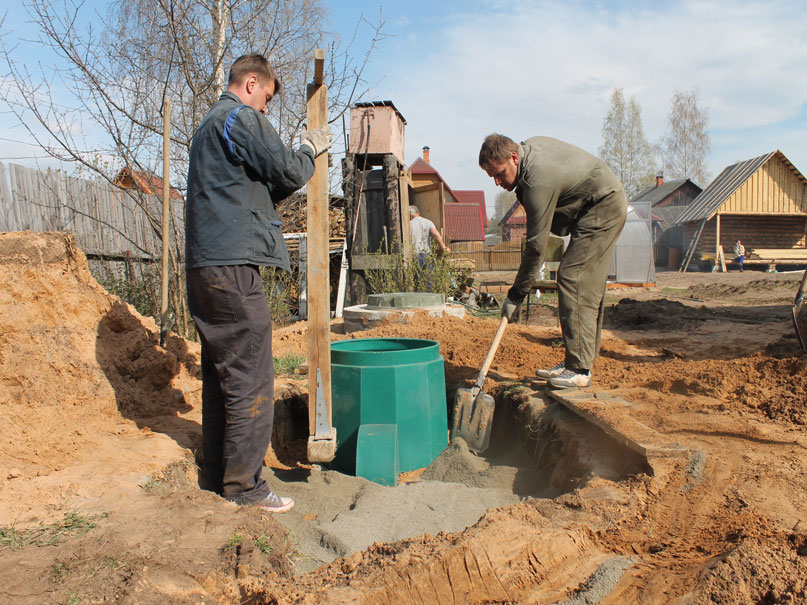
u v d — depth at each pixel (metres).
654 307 10.20
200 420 3.96
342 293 10.17
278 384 5.18
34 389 3.25
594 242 4.28
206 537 2.46
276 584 2.24
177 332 6.41
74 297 3.70
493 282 17.80
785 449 3.19
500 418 4.80
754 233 33.50
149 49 7.76
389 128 10.03
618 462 3.33
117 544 2.30
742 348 6.31
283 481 3.77
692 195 47.41
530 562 2.39
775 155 30.94
